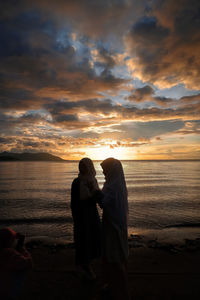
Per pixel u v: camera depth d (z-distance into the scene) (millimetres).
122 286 2301
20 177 37562
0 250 1908
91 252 2850
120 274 2334
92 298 2379
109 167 2535
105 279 2420
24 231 7480
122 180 2514
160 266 3219
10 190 20109
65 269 3104
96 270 3123
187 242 4512
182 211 10664
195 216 9555
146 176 39281
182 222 8531
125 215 2438
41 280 2789
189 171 56438
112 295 2299
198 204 12625
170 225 8094
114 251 2357
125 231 2424
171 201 13672
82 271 2807
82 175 3002
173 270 3066
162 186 22828
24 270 1936
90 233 2885
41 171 59406
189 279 2785
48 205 12648
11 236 1960
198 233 5980
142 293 2465
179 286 2609
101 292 2484
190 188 21062
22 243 2074
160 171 56969
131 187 22031
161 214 10008
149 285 2643
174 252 3779
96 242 2934
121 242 2359
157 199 14484
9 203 13328
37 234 7102
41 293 2479
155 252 3854
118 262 2338
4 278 1843
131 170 62781
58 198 15344
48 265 3275
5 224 8500
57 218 9461
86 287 2619
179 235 5613
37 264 3316
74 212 2932
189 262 3365
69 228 7852
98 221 3033
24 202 13703
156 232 6016
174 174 44719
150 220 8883
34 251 3949
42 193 18031
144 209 11203
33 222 8812
